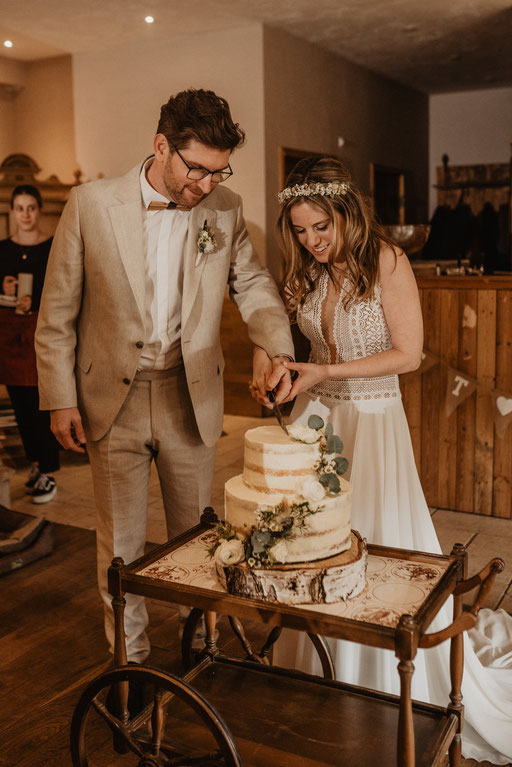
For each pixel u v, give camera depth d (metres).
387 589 1.68
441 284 4.22
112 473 2.35
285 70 7.05
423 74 9.23
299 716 1.88
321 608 1.59
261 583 1.61
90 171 7.74
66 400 2.28
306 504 1.61
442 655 2.14
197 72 6.98
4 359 4.36
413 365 2.15
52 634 2.93
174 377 2.35
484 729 2.15
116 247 2.16
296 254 2.19
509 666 2.51
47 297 2.26
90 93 7.58
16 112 8.04
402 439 2.22
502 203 10.70
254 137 6.79
